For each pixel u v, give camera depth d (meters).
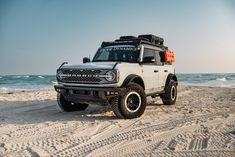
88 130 4.94
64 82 6.28
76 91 6.06
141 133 4.66
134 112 6.02
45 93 14.14
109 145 3.96
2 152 3.64
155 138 4.31
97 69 5.76
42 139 4.31
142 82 6.47
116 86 5.68
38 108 8.09
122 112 5.83
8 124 5.54
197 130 4.75
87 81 5.89
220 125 5.13
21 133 4.73
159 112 7.02
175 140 4.14
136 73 6.33
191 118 6.02
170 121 5.71
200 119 5.86
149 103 9.08
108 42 7.62
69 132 4.79
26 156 3.46
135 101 6.08
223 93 13.57
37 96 12.25
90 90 5.76
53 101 10.08
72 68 6.12
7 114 6.90
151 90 7.19
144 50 6.98
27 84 35.50
